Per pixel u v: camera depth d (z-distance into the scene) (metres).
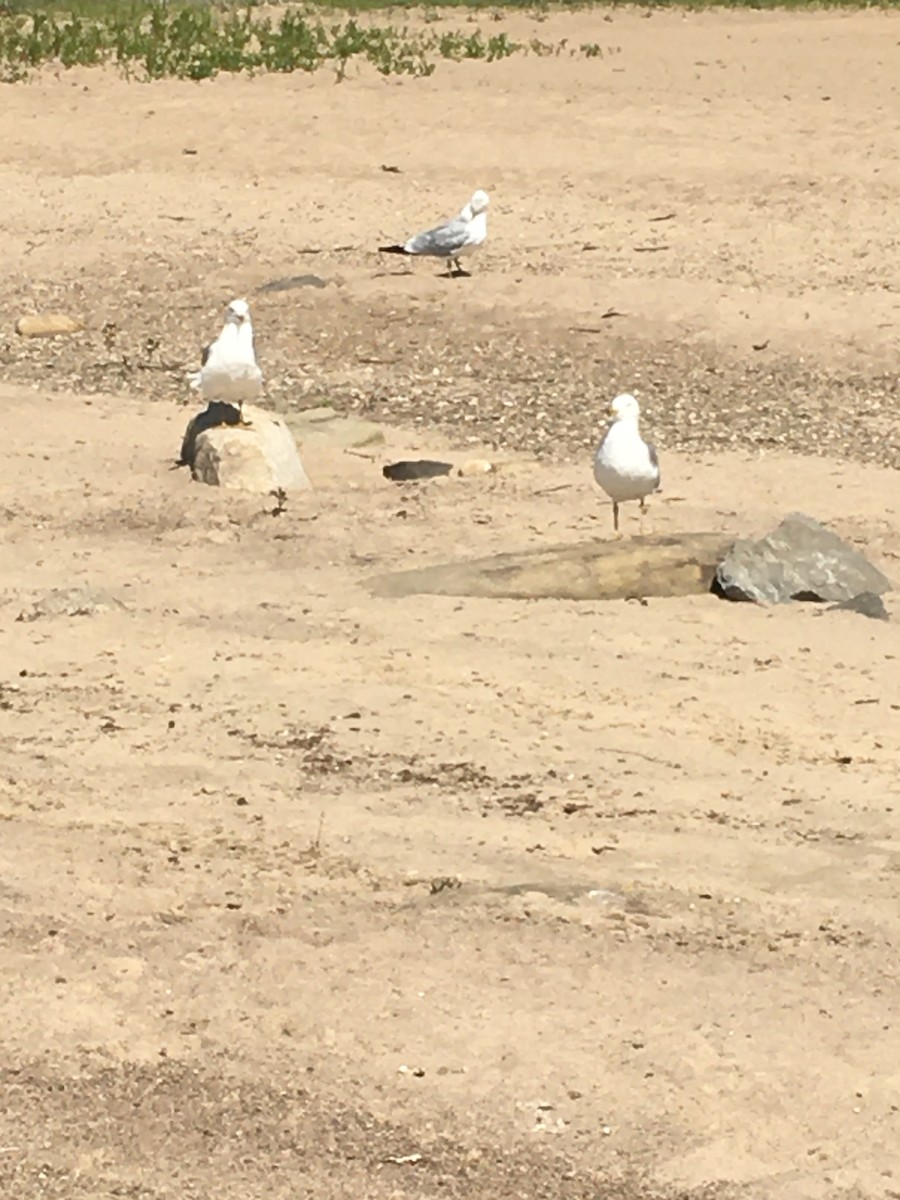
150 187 26.73
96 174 27.36
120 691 11.00
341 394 19.20
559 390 19.42
